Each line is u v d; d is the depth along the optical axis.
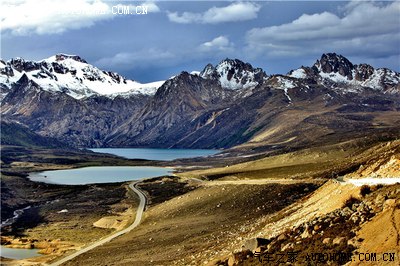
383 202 54.66
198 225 137.62
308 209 80.00
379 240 47.84
